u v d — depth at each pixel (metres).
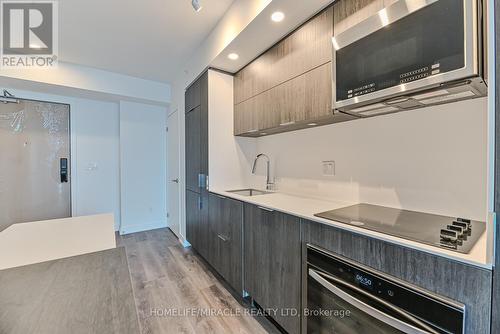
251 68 2.35
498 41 0.66
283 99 1.93
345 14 1.42
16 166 3.28
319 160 2.03
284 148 2.41
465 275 0.78
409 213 1.38
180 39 2.56
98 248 1.11
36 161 3.41
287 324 1.51
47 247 1.12
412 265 0.91
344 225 1.15
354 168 1.76
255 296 1.83
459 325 0.79
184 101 3.30
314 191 2.08
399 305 0.94
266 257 1.70
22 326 0.58
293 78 1.82
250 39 1.94
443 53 0.95
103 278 0.82
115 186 4.05
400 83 1.08
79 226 1.47
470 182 1.21
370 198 1.66
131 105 3.97
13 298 0.69
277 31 1.83
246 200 1.93
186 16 2.14
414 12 1.04
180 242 3.49
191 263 2.78
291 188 2.32
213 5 1.99
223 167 2.65
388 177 1.55
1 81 2.90
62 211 3.60
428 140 1.36
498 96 0.66
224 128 2.65
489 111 0.68
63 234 1.31
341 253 1.17
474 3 0.89
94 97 3.64
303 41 1.72
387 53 1.13
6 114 3.20
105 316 0.62
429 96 1.15
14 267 0.90
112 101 3.92
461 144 1.24
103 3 1.95
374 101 1.24
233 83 2.70
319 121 1.81
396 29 1.10
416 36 1.03
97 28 2.32
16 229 1.40
